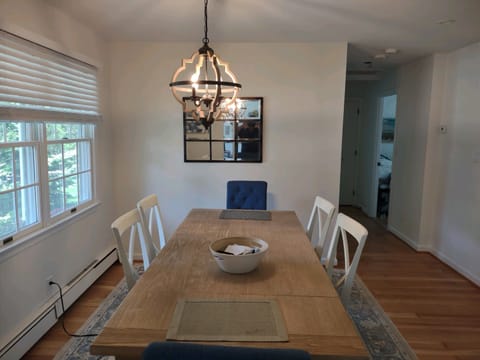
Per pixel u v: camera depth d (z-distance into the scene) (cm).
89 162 333
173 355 96
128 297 151
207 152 381
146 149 382
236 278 171
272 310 142
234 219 279
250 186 342
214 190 386
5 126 219
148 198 261
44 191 255
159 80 371
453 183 387
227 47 366
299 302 149
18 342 220
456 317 283
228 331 127
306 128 376
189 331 127
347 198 678
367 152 621
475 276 345
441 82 408
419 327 268
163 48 366
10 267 218
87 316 273
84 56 302
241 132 377
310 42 362
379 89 566
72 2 249
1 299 211
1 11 207
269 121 376
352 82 646
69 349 232
